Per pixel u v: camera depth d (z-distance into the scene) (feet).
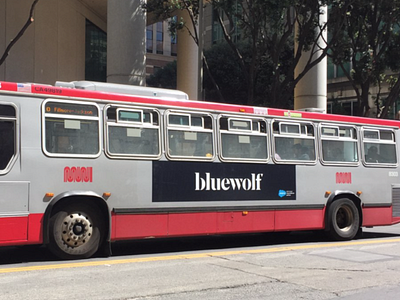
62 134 24.94
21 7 69.26
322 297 18.79
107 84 27.96
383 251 30.32
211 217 29.55
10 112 23.73
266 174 32.09
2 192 23.07
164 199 27.81
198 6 62.54
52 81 75.77
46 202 24.20
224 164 30.32
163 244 32.96
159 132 28.02
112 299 17.67
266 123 32.55
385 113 73.51
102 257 26.66
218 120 30.45
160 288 19.56
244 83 120.98
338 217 36.17
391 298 18.90
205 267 24.21
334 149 35.81
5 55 48.83
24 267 23.27
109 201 26.02
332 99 130.72
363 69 70.64
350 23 68.18
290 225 33.01
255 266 24.72
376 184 37.76
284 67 106.73
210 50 129.29
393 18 65.41
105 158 26.02
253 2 55.47
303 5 63.57
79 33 86.28
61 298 17.65
